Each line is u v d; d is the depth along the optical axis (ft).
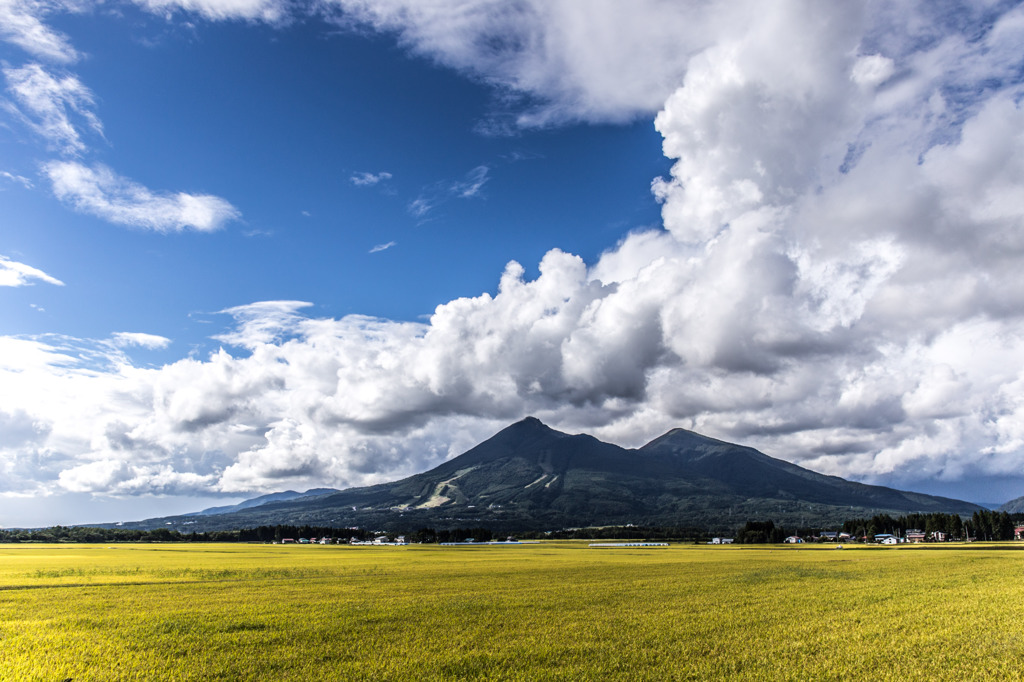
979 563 265.54
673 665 82.79
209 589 177.17
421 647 94.63
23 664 85.92
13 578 212.84
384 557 374.43
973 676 76.89
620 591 167.32
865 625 110.93
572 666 82.64
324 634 105.81
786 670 80.38
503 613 127.65
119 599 153.17
